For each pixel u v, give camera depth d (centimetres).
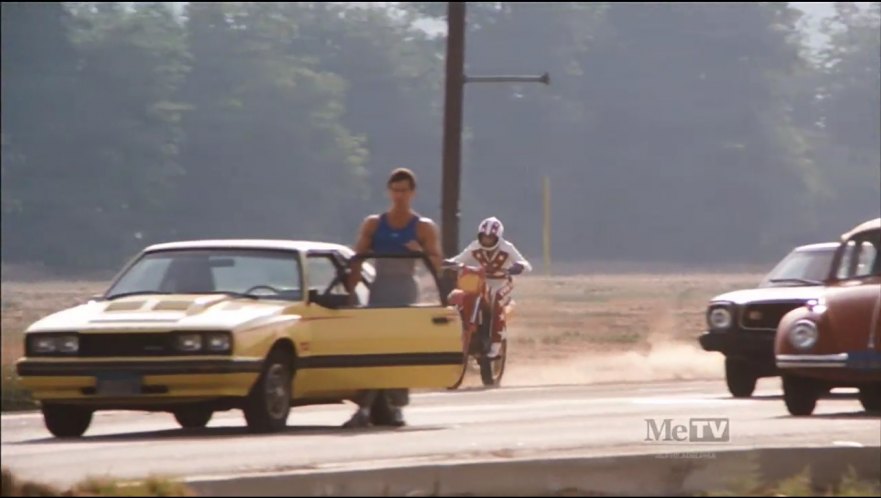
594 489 3869
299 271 5228
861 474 4169
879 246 6019
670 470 3972
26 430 5403
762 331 7144
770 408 6272
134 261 5397
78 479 3700
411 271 5322
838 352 5703
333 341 5181
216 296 5150
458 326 5369
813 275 7462
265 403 4984
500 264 7906
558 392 7394
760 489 3741
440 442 4594
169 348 4894
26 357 4969
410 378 5266
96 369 4884
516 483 3816
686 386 7938
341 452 4281
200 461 4072
